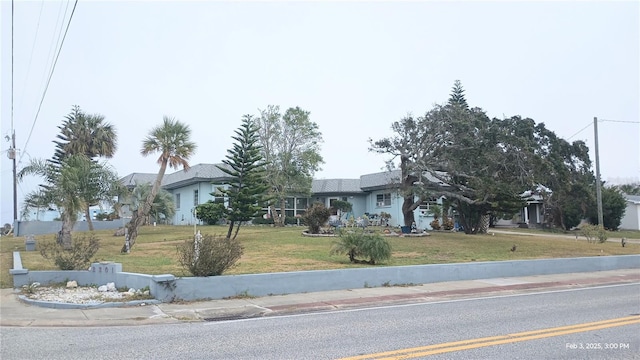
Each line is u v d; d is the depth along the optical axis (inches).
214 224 1439.5
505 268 651.5
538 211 1796.3
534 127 940.6
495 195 960.9
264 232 1148.5
